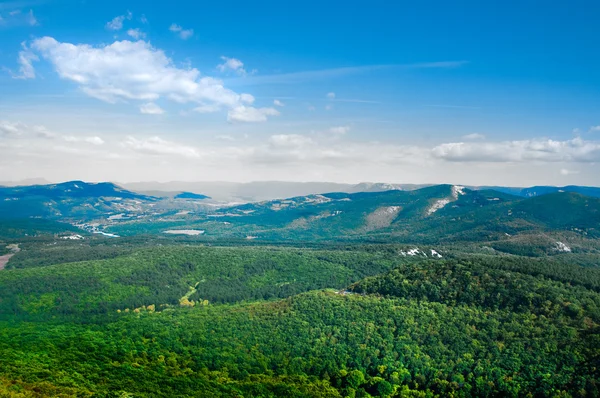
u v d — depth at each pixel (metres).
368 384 183.75
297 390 178.25
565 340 183.88
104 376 183.88
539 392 166.75
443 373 182.88
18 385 162.75
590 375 165.25
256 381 186.62
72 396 159.62
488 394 172.25
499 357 184.50
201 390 176.38
